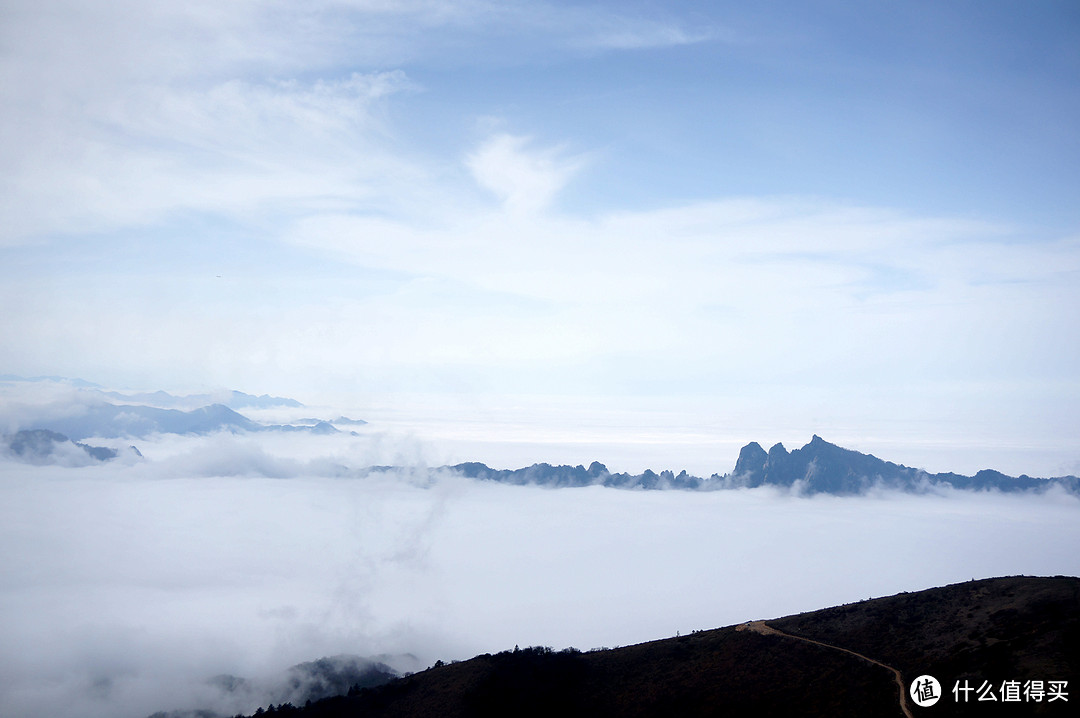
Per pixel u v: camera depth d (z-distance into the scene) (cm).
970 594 9375
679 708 8844
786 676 8825
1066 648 7300
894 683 7900
